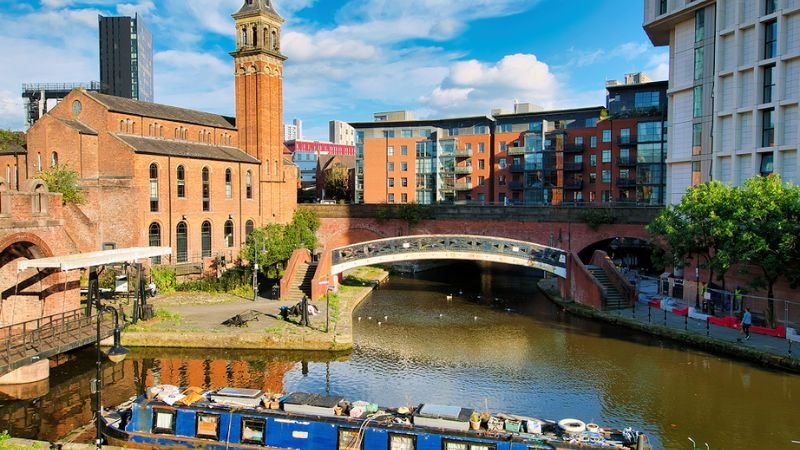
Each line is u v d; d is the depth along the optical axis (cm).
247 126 5869
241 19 5797
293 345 3083
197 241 5138
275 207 5941
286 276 4184
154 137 5094
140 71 13000
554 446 1628
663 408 2316
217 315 3531
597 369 2800
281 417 1797
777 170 3478
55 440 2000
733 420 2195
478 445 1670
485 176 8288
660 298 3994
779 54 3447
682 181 4331
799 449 1958
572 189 7506
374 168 8781
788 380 2573
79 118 4778
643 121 6675
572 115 7794
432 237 4491
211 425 1836
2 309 2652
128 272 4094
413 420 1752
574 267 4247
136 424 1883
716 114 3872
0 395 2425
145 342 3058
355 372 2784
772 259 2811
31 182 2584
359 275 5569
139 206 4581
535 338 3388
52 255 2684
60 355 2920
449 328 3644
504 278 5950
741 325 3181
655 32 4638
